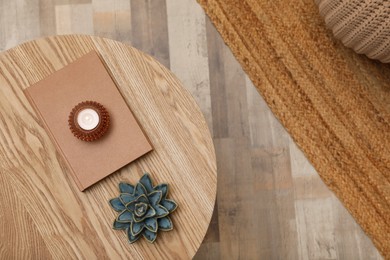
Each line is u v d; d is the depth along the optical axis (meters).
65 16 1.69
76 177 1.30
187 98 1.32
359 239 1.64
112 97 1.32
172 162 1.31
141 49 1.68
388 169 1.66
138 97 1.33
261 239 1.63
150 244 1.29
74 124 1.29
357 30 1.47
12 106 1.32
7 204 1.30
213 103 1.67
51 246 1.29
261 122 1.67
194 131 1.32
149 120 1.32
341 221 1.64
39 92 1.32
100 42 1.34
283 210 1.64
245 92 1.68
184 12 1.70
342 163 1.66
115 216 1.30
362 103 1.68
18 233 1.29
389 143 1.66
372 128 1.67
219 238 1.62
